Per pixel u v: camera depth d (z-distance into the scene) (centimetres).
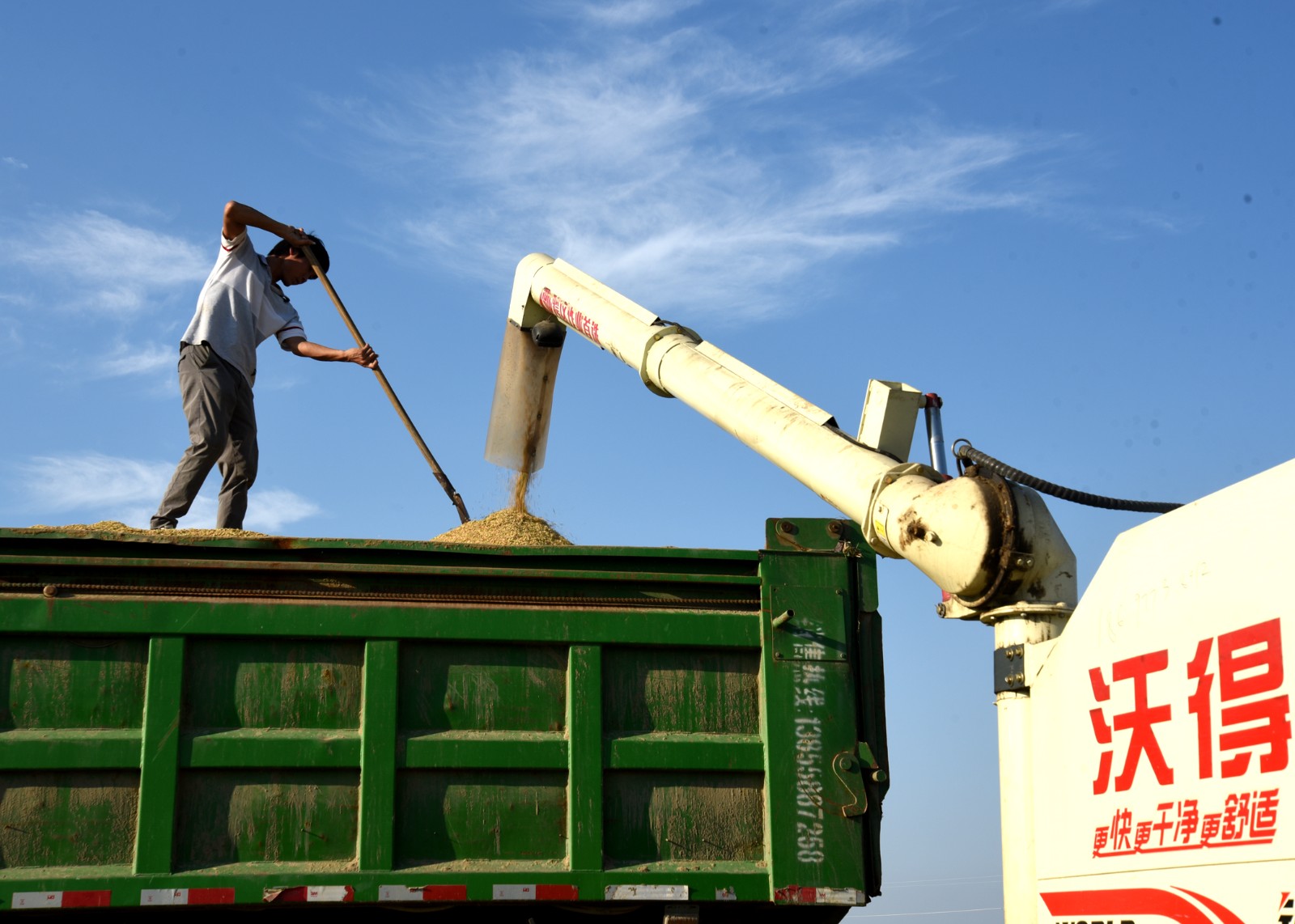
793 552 407
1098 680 309
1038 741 332
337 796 374
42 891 354
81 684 371
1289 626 251
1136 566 301
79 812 363
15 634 370
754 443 479
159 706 370
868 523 396
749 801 389
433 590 391
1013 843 335
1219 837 263
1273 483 263
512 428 684
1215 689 269
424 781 378
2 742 361
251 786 371
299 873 364
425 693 384
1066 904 314
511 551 394
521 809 379
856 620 407
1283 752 249
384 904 368
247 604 380
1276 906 245
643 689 394
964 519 347
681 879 376
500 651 391
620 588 399
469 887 367
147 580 380
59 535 375
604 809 381
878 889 384
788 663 396
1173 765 280
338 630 382
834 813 386
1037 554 340
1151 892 282
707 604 402
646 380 569
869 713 400
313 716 379
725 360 536
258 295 598
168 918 372
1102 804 303
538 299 661
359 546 387
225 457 590
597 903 380
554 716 388
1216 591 273
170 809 363
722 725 394
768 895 379
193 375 567
